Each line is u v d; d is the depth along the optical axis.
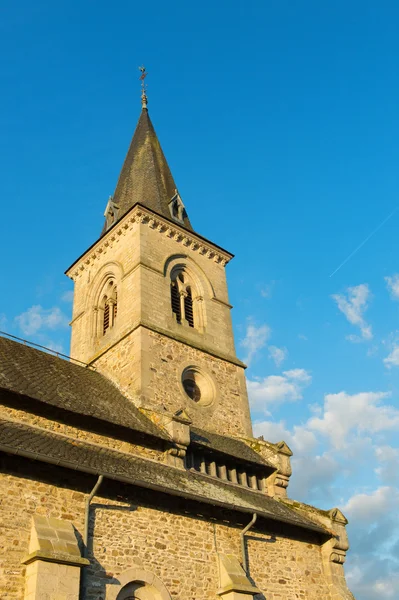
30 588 14.12
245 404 30.12
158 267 30.98
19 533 15.00
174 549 18.06
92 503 16.84
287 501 24.97
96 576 15.85
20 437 16.95
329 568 22.80
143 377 25.97
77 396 21.97
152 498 18.38
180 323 30.45
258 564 20.41
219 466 24.16
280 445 26.83
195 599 17.78
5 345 23.91
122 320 29.50
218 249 35.09
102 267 33.09
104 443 20.36
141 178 37.03
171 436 22.14
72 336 32.94
